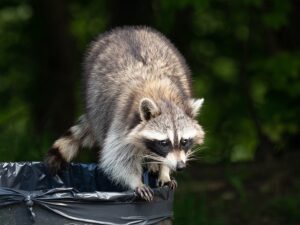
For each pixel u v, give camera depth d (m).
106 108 10.30
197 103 9.95
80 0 22.23
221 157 18.17
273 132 18.69
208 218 14.55
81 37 22.62
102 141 10.45
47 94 21.69
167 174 9.91
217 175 16.25
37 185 9.56
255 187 15.93
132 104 9.78
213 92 20.45
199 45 20.72
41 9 21.58
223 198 15.45
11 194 7.52
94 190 9.77
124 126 9.68
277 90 18.00
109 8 20.05
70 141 10.60
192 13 19.91
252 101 18.75
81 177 9.80
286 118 17.89
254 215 14.88
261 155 17.95
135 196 7.94
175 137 9.49
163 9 17.81
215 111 20.16
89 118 10.86
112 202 7.81
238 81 20.00
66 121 21.25
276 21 17.14
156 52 10.79
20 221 7.54
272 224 14.55
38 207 7.53
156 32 11.72
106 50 11.10
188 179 15.44
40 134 17.59
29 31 21.98
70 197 7.62
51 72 21.70
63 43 21.59
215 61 20.88
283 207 14.88
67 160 10.23
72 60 21.78
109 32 11.78
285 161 16.73
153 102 9.49
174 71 10.68
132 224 7.96
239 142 19.98
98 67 10.95
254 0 16.80
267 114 18.02
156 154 9.56
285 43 18.61
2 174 9.32
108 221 7.80
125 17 19.31
